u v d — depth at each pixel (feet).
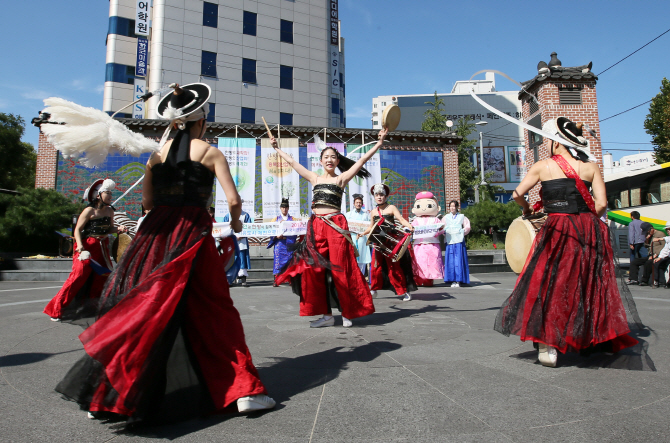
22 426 6.12
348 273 13.33
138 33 98.94
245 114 93.50
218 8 92.53
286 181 48.32
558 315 8.96
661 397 7.22
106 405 5.79
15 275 36.50
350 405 6.90
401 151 52.85
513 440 5.61
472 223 68.80
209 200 7.34
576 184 9.66
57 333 12.96
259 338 12.01
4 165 66.90
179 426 6.16
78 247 15.11
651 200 51.88
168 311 6.13
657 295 23.47
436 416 6.42
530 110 48.60
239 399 6.40
